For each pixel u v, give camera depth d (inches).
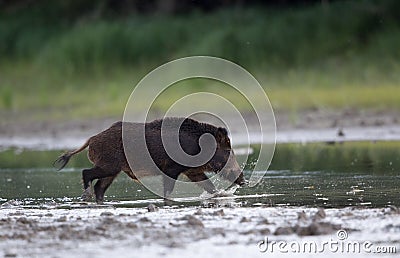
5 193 1770.4
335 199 1487.5
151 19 5064.0
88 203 1587.1
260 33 4318.4
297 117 3228.3
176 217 1311.5
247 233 1150.3
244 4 5017.2
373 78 3715.6
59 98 4111.7
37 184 1929.1
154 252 1050.1
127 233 1165.7
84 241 1123.3
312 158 2223.2
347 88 3609.7
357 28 4232.3
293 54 4138.8
